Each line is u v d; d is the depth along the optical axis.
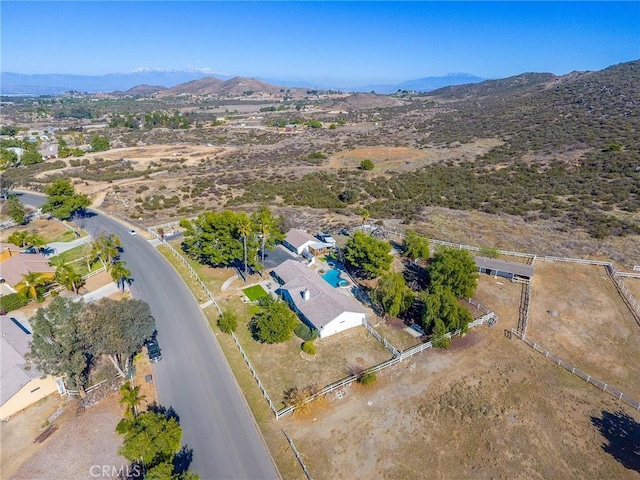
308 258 61.97
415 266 60.03
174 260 63.22
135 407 34.34
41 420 33.41
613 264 59.66
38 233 74.25
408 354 40.75
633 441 31.59
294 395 35.28
